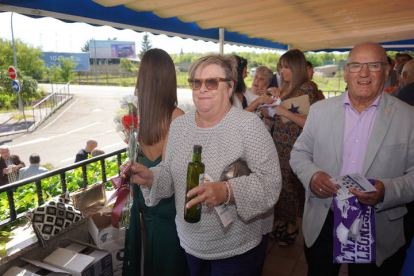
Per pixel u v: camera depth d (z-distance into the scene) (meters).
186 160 1.37
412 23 5.11
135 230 1.89
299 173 1.64
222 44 4.72
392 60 4.74
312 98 2.49
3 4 2.03
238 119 1.31
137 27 3.10
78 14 2.52
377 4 3.66
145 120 1.74
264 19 4.16
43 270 1.81
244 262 1.43
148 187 1.49
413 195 1.39
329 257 1.69
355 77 1.45
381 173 1.46
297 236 3.09
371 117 1.51
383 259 1.55
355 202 1.41
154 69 1.69
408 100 2.39
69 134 13.45
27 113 17.28
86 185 2.39
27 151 10.95
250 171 1.33
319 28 5.31
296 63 2.49
